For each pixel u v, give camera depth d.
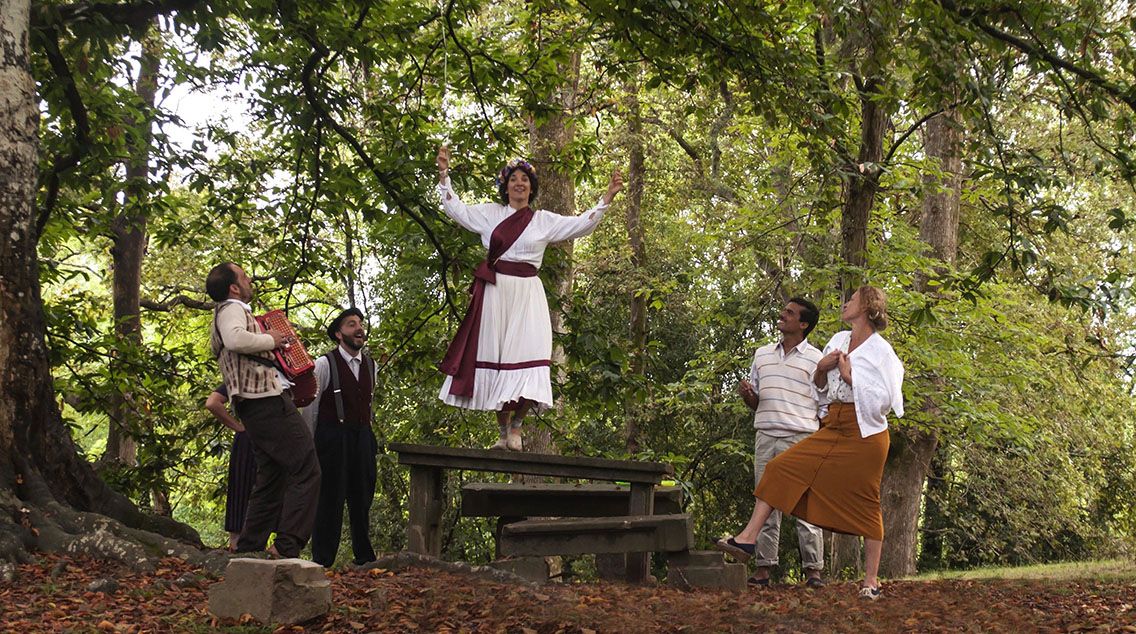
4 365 6.10
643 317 20.44
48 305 11.45
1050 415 18.59
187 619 4.64
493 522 19.64
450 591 5.39
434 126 11.93
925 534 22.67
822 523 5.89
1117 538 21.14
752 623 5.03
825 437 5.91
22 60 6.30
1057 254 17.17
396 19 10.96
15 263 6.20
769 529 7.34
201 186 12.20
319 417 6.69
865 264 12.26
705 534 21.53
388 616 4.79
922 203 17.59
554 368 12.09
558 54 11.59
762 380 7.41
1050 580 6.91
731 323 15.97
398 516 20.58
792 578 21.23
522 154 12.16
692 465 18.72
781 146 13.97
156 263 19.22
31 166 6.32
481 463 7.02
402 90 11.76
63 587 5.15
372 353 12.84
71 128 10.62
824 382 6.03
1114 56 9.05
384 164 11.45
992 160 9.24
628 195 20.00
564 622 4.80
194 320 20.27
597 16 9.78
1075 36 8.51
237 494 6.78
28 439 6.16
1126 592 6.32
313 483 5.75
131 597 5.05
